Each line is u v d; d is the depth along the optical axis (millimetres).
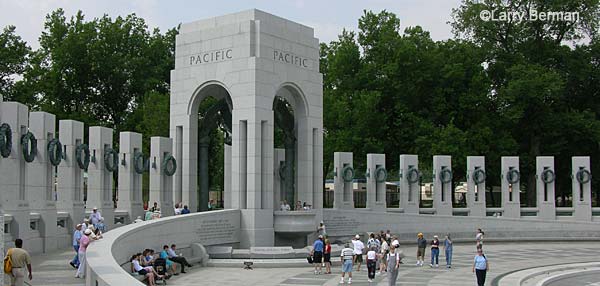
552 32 62906
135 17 63812
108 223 34656
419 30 62250
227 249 31969
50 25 61094
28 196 27312
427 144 56969
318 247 29062
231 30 36875
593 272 31500
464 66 61156
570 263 33938
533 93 56750
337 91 62906
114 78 60594
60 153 28422
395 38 60469
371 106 57625
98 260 16312
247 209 35500
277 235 36781
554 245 45125
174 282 25266
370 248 30938
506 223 47312
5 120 25734
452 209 49562
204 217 32188
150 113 56219
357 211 42656
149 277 22953
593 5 59562
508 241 46781
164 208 38688
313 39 40500
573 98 65062
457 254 38656
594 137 59469
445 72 59469
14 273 15914
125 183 37375
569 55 61844
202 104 59312
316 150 40312
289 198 40125
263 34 36500
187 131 38750
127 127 60594
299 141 39844
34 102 58219
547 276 29406
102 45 59562
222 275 27562
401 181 48219
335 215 41312
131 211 37188
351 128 59125
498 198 85500
